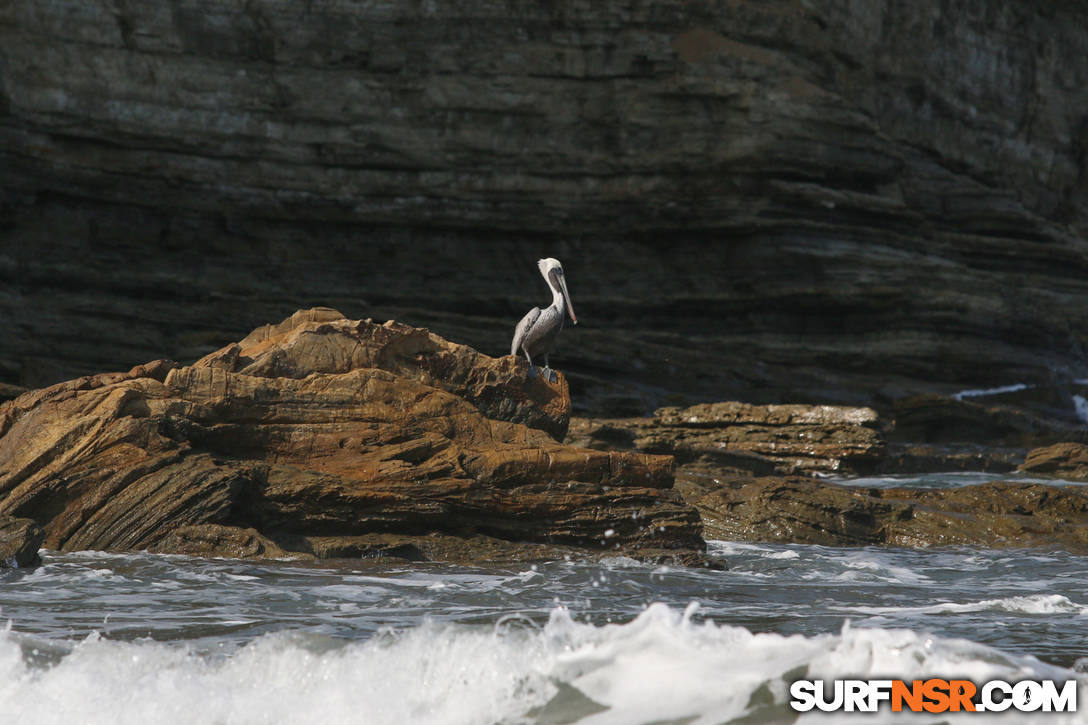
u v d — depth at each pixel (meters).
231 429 44.78
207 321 119.38
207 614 28.59
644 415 115.69
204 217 127.38
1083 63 180.00
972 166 169.38
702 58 137.75
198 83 124.44
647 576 38.88
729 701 17.02
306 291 131.38
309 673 20.09
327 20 129.00
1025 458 96.06
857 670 17.86
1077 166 180.38
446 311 136.88
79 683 20.05
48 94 117.12
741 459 78.88
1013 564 48.47
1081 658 23.58
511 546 44.00
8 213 116.88
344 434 45.97
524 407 51.50
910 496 65.88
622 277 141.38
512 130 136.50
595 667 18.89
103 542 40.66
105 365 114.12
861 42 154.00
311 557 40.25
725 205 139.25
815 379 136.00
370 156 132.25
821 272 139.38
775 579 40.41
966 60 165.88
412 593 32.97
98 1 118.75
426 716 18.08
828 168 143.12
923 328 141.62
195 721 18.62
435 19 132.50
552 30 136.25
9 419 43.62
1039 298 151.62
